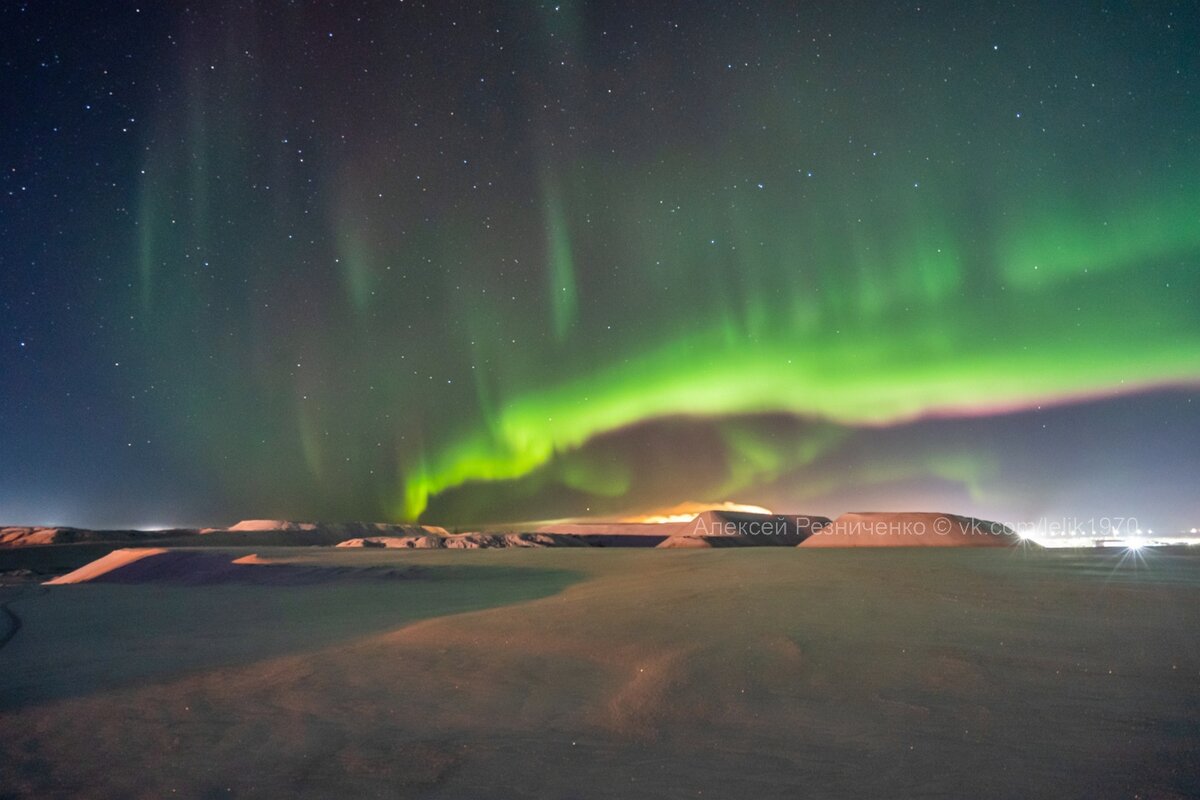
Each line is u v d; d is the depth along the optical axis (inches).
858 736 170.4
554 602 421.4
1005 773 143.7
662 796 138.6
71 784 156.9
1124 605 363.6
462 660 273.3
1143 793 132.1
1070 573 533.3
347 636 353.4
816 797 135.3
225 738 187.5
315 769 161.0
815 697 204.5
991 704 191.9
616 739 176.6
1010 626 302.4
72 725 205.8
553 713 201.2
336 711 209.8
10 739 193.5
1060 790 134.4
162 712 217.2
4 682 271.3
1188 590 420.5
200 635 385.7
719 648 264.5
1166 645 261.3
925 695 202.5
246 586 786.2
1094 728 170.6
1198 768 143.8
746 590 440.5
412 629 347.3
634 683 226.1
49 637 401.4
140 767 166.7
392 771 157.9
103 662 309.0
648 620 335.9
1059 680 214.2
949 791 135.5
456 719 197.9
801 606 369.1
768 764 154.4
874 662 239.5
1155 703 189.8
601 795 140.3
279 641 350.3
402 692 229.1
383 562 995.9
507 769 157.1
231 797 146.3
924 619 322.3
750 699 204.7
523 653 280.2
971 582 468.4
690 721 188.7
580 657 269.3
